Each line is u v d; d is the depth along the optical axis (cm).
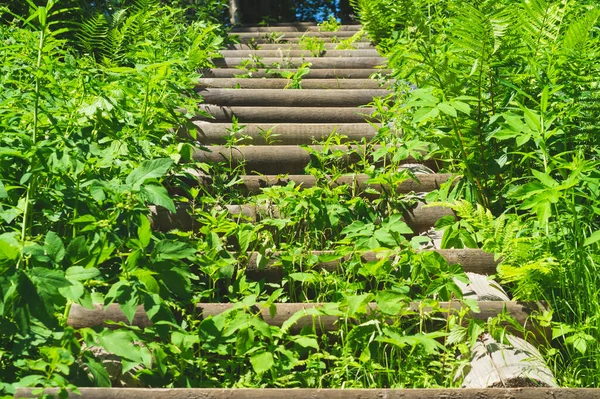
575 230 291
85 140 296
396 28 705
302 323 270
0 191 244
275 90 522
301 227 338
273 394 217
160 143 374
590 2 480
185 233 308
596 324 259
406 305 266
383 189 362
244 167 405
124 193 274
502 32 350
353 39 759
